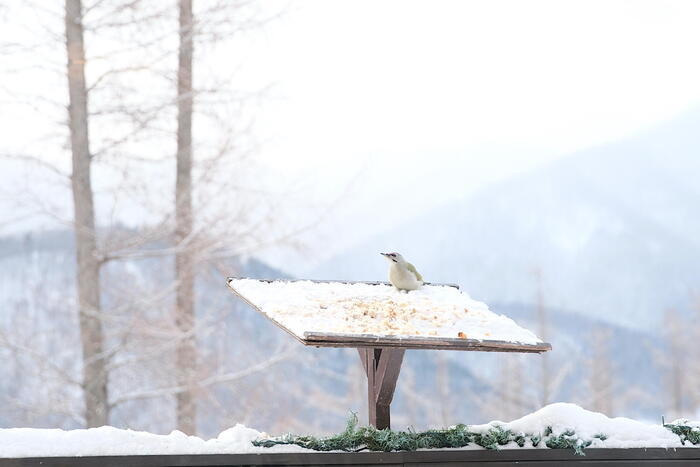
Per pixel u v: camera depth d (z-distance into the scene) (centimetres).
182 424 1138
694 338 3198
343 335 340
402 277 445
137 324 1119
